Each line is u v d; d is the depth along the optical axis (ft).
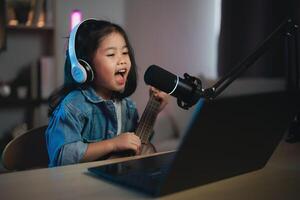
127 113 4.14
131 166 2.62
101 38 3.69
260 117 2.25
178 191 2.18
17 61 9.22
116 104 4.05
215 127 1.98
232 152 2.28
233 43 10.55
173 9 11.28
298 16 9.25
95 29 3.74
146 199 2.10
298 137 3.51
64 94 3.89
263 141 2.47
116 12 10.46
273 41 2.81
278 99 2.30
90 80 3.68
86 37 3.69
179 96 2.85
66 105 3.63
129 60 3.92
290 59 3.12
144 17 10.88
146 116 3.52
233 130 2.12
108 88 3.86
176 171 2.03
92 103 3.77
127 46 3.91
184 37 11.41
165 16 11.21
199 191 2.23
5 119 9.13
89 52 3.68
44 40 9.43
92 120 3.75
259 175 2.58
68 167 2.74
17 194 2.19
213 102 1.88
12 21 8.70
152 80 2.86
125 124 4.09
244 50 10.36
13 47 9.14
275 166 2.80
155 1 11.03
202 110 1.85
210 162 2.18
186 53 11.46
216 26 11.41
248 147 2.38
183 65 11.43
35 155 3.82
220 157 2.22
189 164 2.05
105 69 3.72
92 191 2.23
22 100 8.66
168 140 8.77
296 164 2.86
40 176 2.52
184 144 1.91
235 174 2.51
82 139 3.57
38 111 8.73
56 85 8.82
